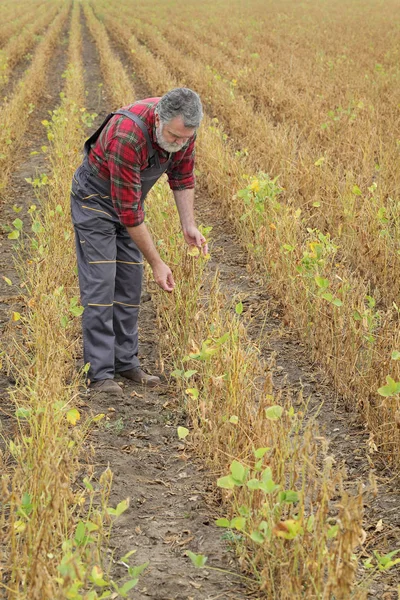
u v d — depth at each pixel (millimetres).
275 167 8234
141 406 4207
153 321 5398
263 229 6035
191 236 4234
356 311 4102
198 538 3068
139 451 3744
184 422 4039
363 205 6191
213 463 3516
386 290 5516
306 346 4926
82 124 12180
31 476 2838
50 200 7590
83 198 4047
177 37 24125
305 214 7105
